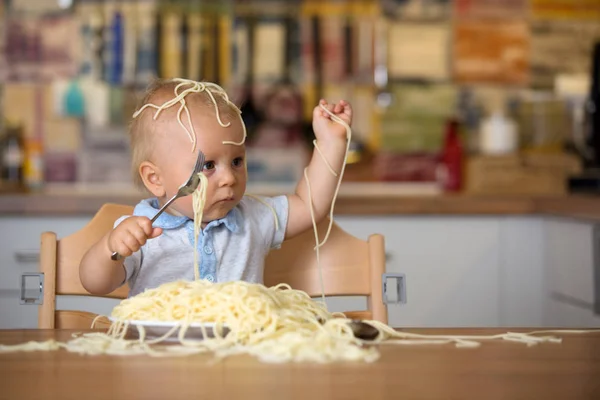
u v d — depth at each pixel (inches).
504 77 151.3
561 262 99.3
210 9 147.9
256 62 148.5
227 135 52.4
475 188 144.3
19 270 98.3
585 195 114.0
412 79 150.1
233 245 57.1
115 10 146.6
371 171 149.0
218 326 37.3
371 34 149.7
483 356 35.1
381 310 56.1
